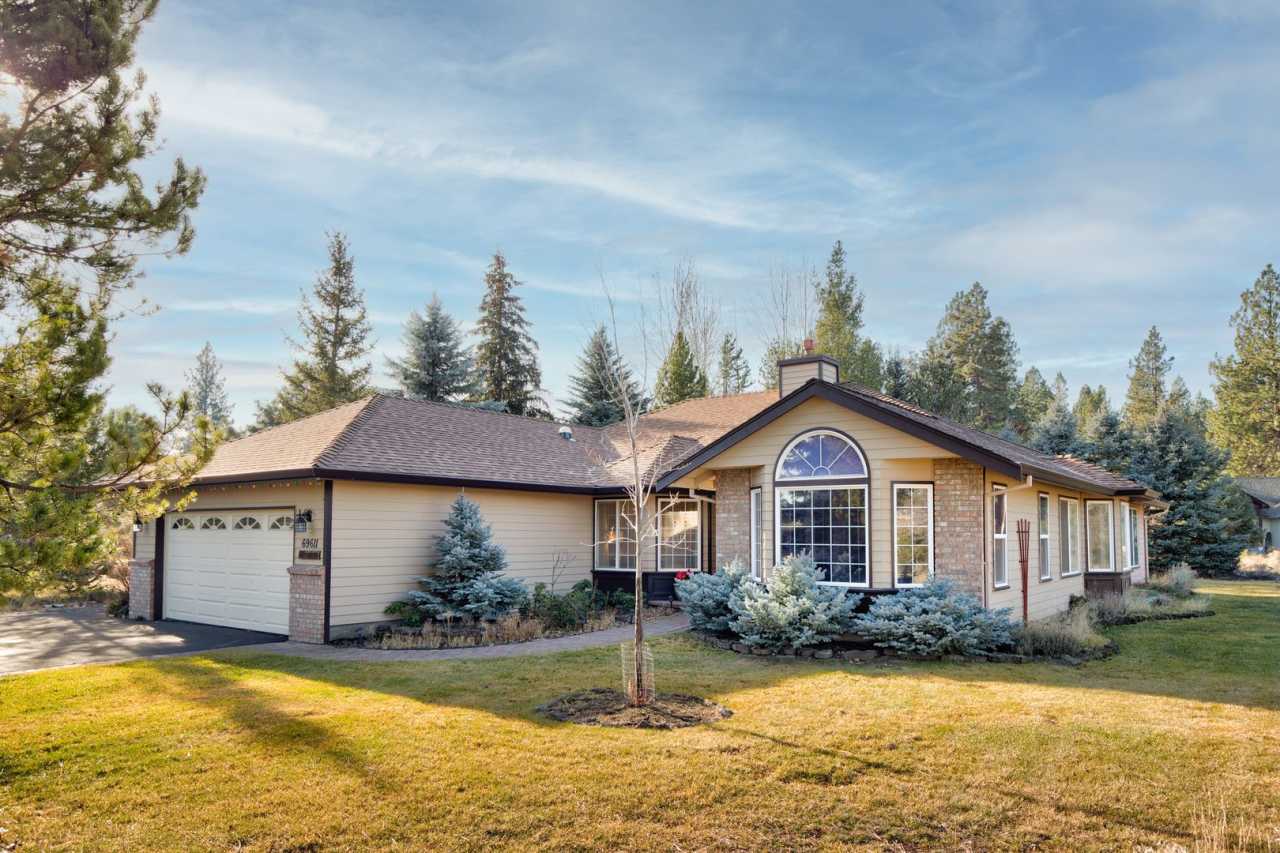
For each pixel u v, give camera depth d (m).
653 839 5.31
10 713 8.72
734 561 14.30
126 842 5.36
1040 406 67.25
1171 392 71.06
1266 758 6.72
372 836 5.39
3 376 7.27
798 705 8.60
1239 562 33.41
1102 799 5.88
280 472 14.52
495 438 20.59
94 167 9.12
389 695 9.32
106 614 18.95
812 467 14.20
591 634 14.58
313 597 14.42
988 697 8.98
